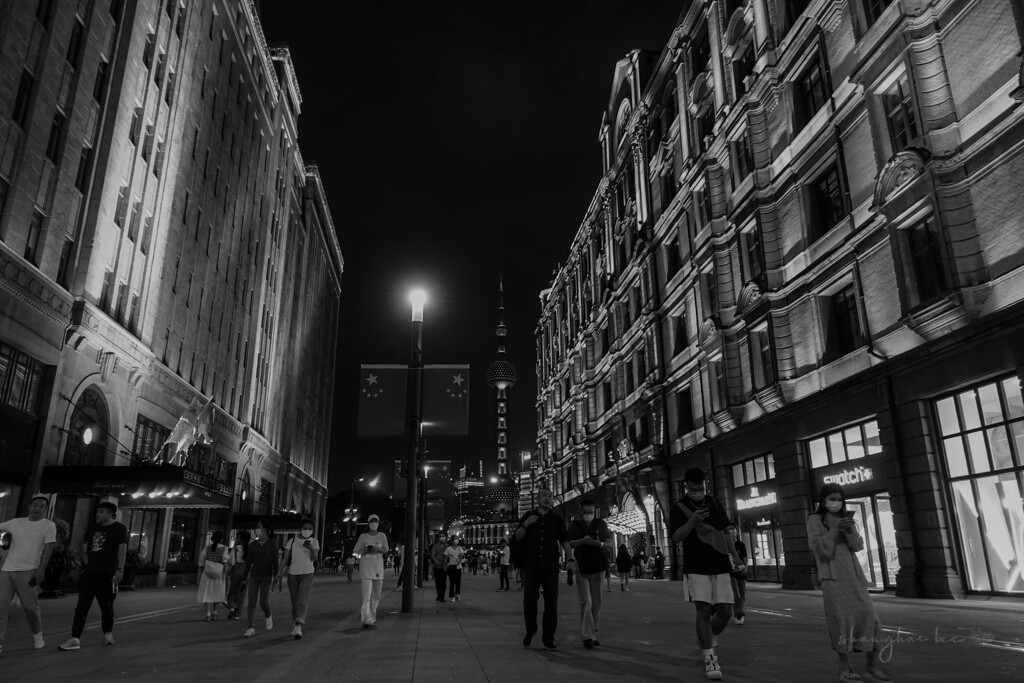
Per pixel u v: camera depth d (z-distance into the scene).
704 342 30.88
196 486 24.23
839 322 21.88
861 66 19.66
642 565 37.28
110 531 9.41
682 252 34.75
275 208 58.22
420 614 14.26
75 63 24.56
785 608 14.91
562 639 9.67
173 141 33.41
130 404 28.09
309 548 10.41
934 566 16.31
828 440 21.52
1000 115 15.29
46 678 6.71
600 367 51.34
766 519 25.20
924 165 16.98
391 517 103.62
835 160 21.89
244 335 47.72
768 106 26.02
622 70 46.84
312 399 77.75
